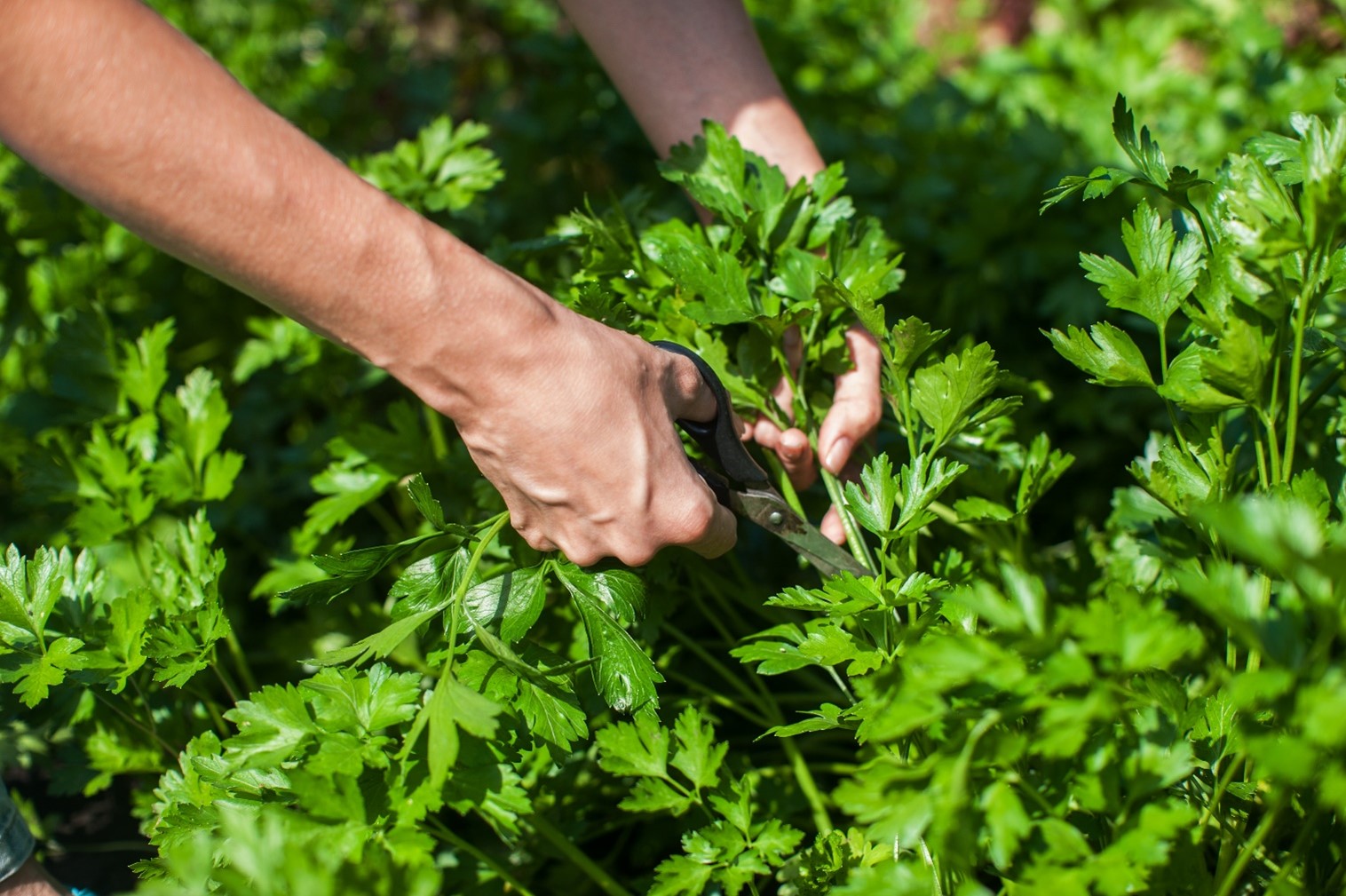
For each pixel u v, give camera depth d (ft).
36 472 5.12
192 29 9.52
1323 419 4.39
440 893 4.32
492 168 5.97
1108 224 6.93
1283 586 3.32
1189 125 8.12
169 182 2.91
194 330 7.95
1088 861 2.74
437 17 12.50
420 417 6.40
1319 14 9.61
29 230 7.12
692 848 3.84
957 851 2.75
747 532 6.02
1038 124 7.39
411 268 3.10
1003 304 7.10
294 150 3.02
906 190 7.66
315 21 11.18
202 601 4.35
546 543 3.83
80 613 4.39
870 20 11.65
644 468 3.43
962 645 2.68
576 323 3.34
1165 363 3.78
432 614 3.64
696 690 5.16
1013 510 5.13
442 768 3.09
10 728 4.83
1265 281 3.39
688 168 4.69
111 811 5.57
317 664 3.57
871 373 4.47
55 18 2.72
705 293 4.21
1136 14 12.25
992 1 14.78
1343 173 3.27
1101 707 2.56
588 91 8.30
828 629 3.62
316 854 2.96
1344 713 2.33
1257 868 3.46
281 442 7.92
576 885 4.58
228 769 3.52
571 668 3.59
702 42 5.05
